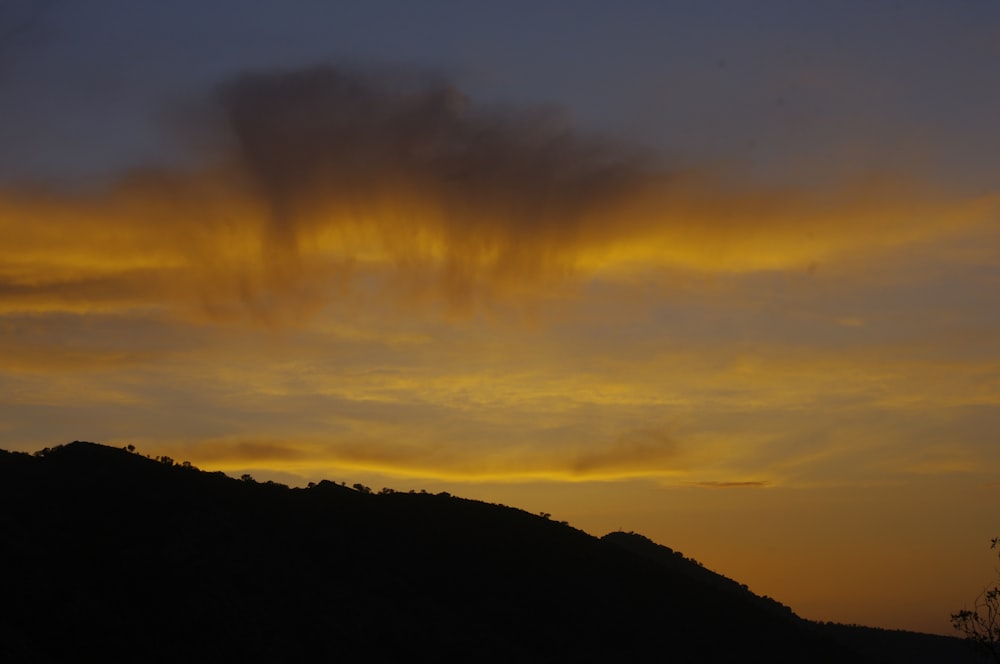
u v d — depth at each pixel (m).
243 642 47.72
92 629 45.03
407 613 59.22
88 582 49.25
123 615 47.22
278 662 47.44
